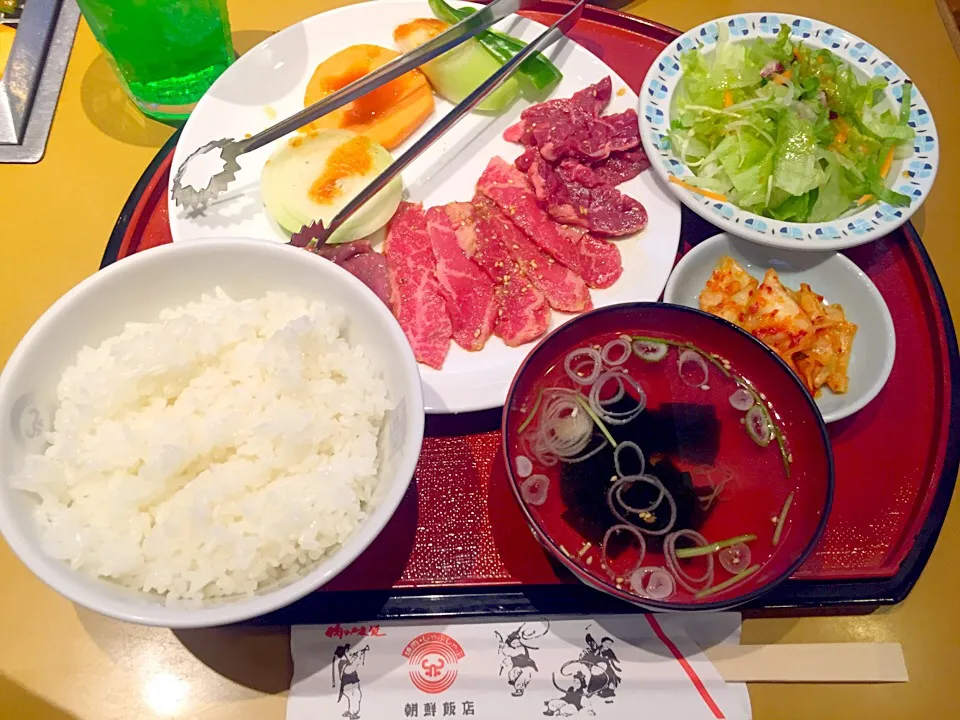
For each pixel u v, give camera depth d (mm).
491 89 381
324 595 302
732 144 398
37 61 423
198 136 385
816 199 387
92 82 424
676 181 372
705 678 298
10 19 449
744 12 469
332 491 258
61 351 270
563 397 314
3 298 367
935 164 378
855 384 350
